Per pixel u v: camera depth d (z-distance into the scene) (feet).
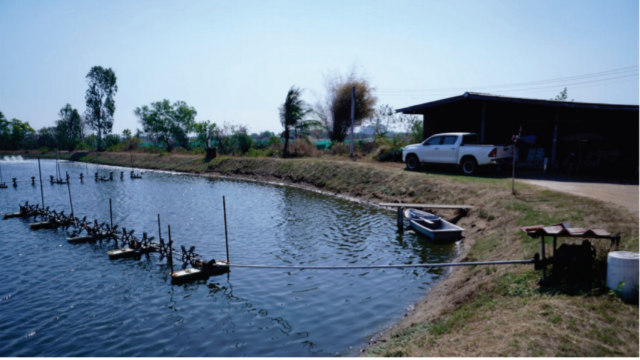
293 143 136.87
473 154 65.26
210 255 42.83
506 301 22.22
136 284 35.76
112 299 32.42
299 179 101.40
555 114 72.59
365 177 80.38
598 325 17.19
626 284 18.98
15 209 79.87
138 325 27.61
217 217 63.00
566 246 22.36
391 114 146.41
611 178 57.57
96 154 241.96
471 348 17.72
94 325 27.86
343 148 121.60
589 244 21.94
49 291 34.47
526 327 18.12
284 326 26.20
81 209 74.95
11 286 35.81
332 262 38.50
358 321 26.23
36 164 218.38
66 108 301.43
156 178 132.26
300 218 59.31
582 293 20.11
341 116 139.74
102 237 53.06
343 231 50.21
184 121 254.06
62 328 27.55
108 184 117.08
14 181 115.65
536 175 62.49
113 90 264.72
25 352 24.54
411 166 76.74
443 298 27.53
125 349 24.45
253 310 28.99
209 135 177.06
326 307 28.73
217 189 98.27
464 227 46.65
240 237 49.83
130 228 57.52
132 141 235.40
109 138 266.98
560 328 17.43
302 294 31.40
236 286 34.01
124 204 79.20
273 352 23.02
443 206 50.31
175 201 80.84
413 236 46.44
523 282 23.84
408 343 20.92
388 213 59.88
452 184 59.41
